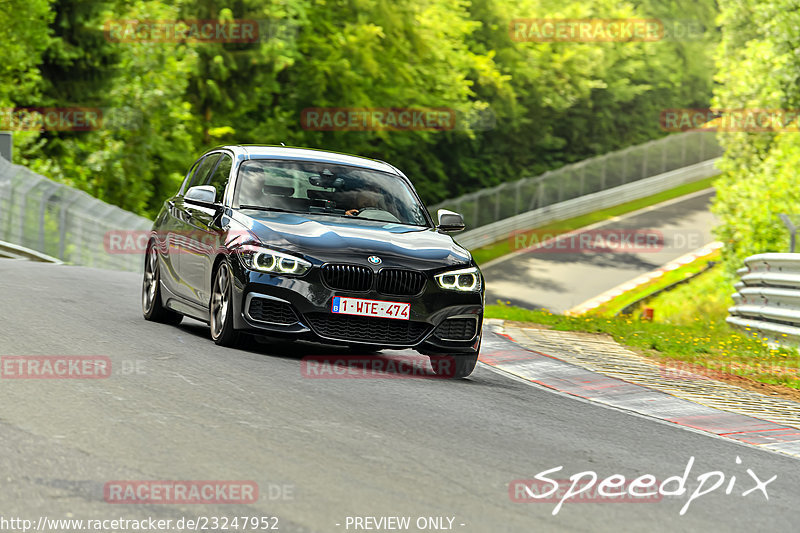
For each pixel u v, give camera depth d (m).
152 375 23.94
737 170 114.12
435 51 160.12
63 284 43.34
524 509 16.28
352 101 151.12
